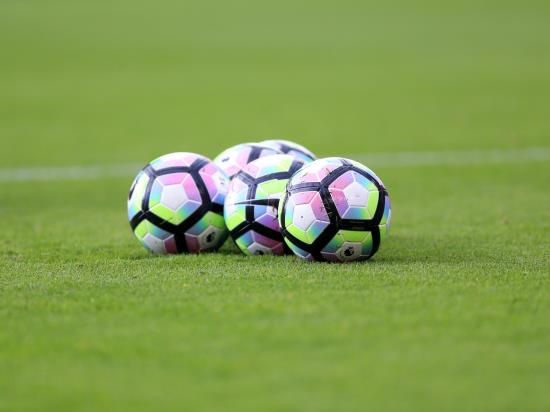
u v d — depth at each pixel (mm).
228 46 127812
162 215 23469
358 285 19203
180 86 96875
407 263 22000
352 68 107812
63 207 38625
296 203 21344
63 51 122375
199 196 23672
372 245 21750
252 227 22953
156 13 162125
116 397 13438
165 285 19641
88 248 26219
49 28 142750
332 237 21250
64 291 19344
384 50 122250
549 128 64500
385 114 75500
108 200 41000
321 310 17312
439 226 30469
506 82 92188
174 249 24078
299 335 15883
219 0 180250
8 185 46500
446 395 13211
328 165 21641
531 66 103625
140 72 107188
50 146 61844
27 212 36969
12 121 74750
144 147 61406
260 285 19406
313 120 73438
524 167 48375
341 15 160125
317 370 14273
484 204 36219
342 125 70188
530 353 14867
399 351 15023
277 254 23375
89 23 149250
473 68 104125
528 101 79562
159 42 131000
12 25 144875
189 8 168625
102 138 65875
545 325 16250
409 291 18625
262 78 102062
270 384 13766
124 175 50062
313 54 120250
